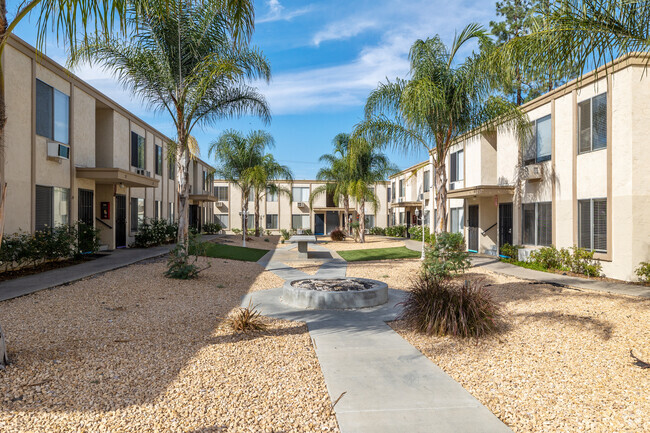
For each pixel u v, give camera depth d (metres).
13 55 10.32
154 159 21.75
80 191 13.98
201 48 10.19
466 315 5.82
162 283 9.30
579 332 5.75
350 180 26.30
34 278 9.19
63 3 4.48
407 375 4.31
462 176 19.06
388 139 12.09
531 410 3.55
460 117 11.23
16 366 4.20
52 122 12.16
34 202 11.09
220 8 6.02
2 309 6.49
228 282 10.31
